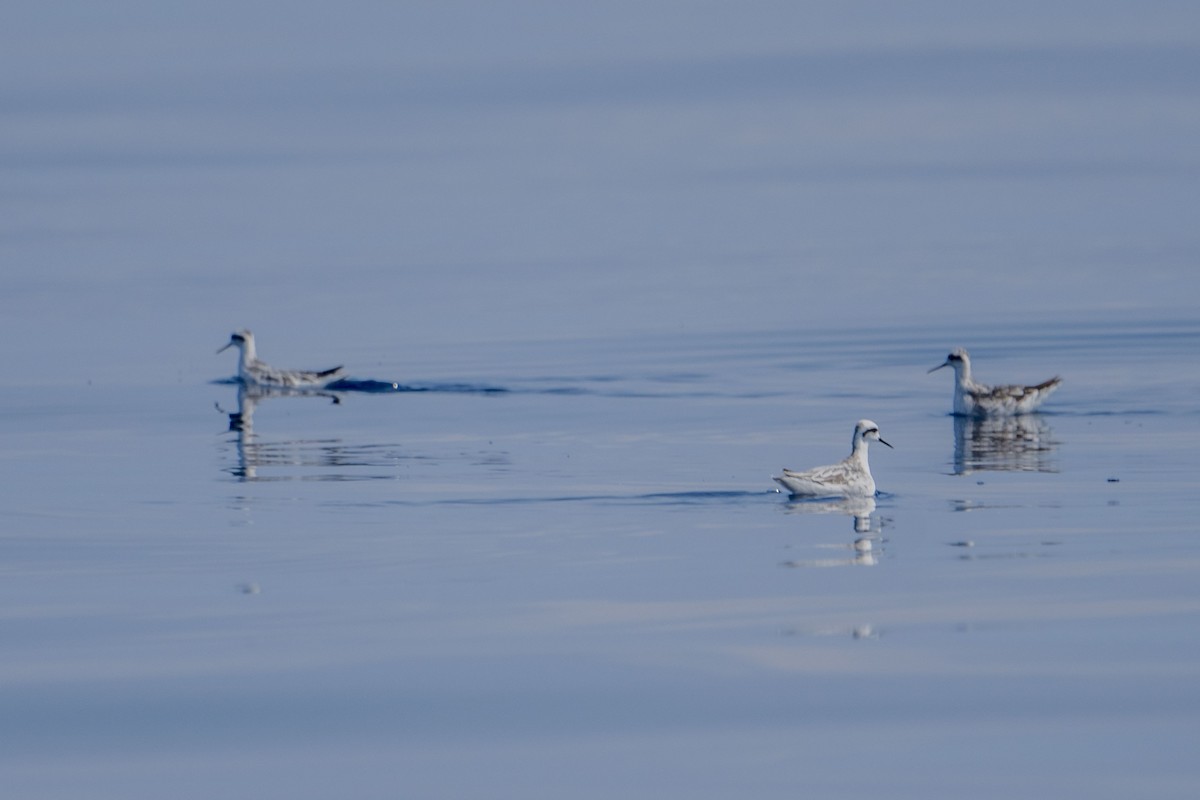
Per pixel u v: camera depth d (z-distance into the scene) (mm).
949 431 43375
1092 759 21281
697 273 77500
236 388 52719
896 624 26250
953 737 22016
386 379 52969
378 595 28438
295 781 21219
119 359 58719
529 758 21688
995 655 24766
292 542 32281
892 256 81188
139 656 25516
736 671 24359
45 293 74625
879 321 62562
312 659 25219
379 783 21094
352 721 22938
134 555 31609
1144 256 77812
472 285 75438
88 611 27922
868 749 21703
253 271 81125
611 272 78562
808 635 25828
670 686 23844
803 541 31547
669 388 50281
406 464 39781
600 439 42500
